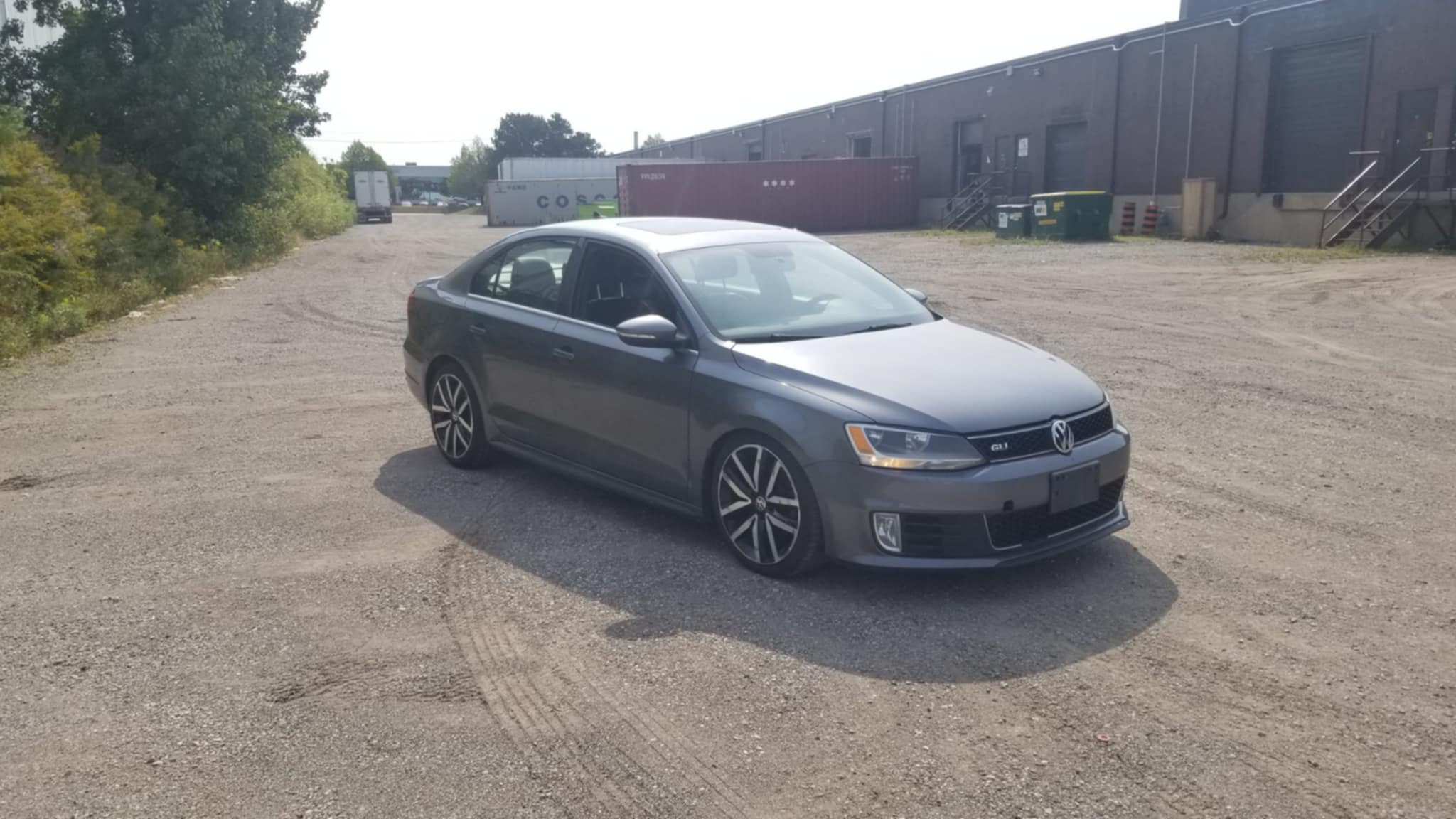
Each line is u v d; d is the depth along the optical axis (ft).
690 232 18.78
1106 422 15.28
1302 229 90.79
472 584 15.19
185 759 10.63
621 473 17.43
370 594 14.87
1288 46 91.04
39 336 39.70
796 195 141.79
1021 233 105.50
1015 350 16.37
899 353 15.64
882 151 156.46
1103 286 55.72
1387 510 17.84
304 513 18.65
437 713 11.47
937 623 13.55
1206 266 66.23
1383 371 30.22
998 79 130.00
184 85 80.79
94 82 78.64
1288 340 36.14
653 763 10.41
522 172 229.04
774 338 16.15
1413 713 11.15
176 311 51.34
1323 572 15.15
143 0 82.43
